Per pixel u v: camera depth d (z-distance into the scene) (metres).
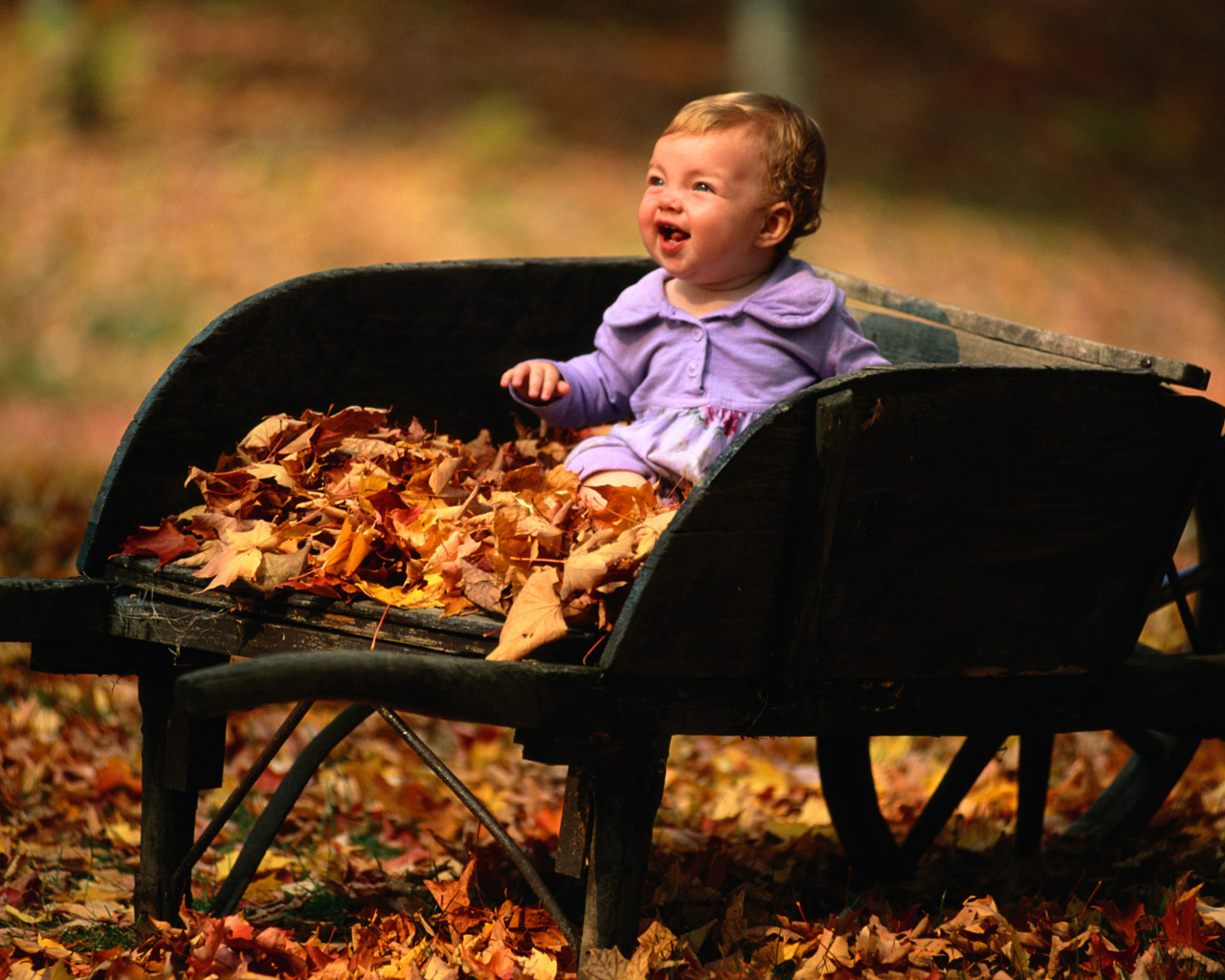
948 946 4.46
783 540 3.63
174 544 4.22
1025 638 4.12
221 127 25.33
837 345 4.81
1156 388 4.07
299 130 25.28
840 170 26.03
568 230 22.64
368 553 3.98
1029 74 32.56
